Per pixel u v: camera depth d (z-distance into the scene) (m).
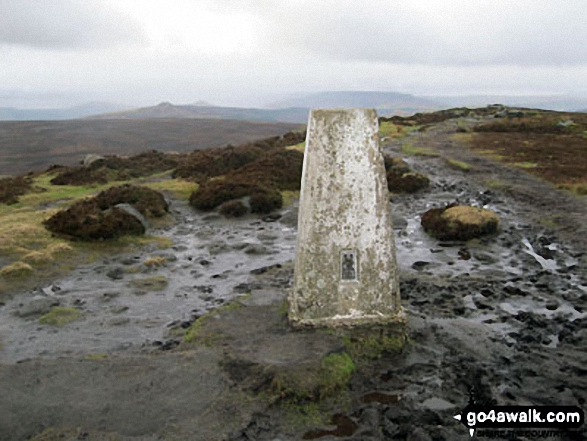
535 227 5.81
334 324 3.04
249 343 2.99
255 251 5.19
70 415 2.45
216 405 2.53
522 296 4.02
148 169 10.34
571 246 5.13
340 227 2.98
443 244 5.34
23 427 2.37
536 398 2.69
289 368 2.69
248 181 7.69
